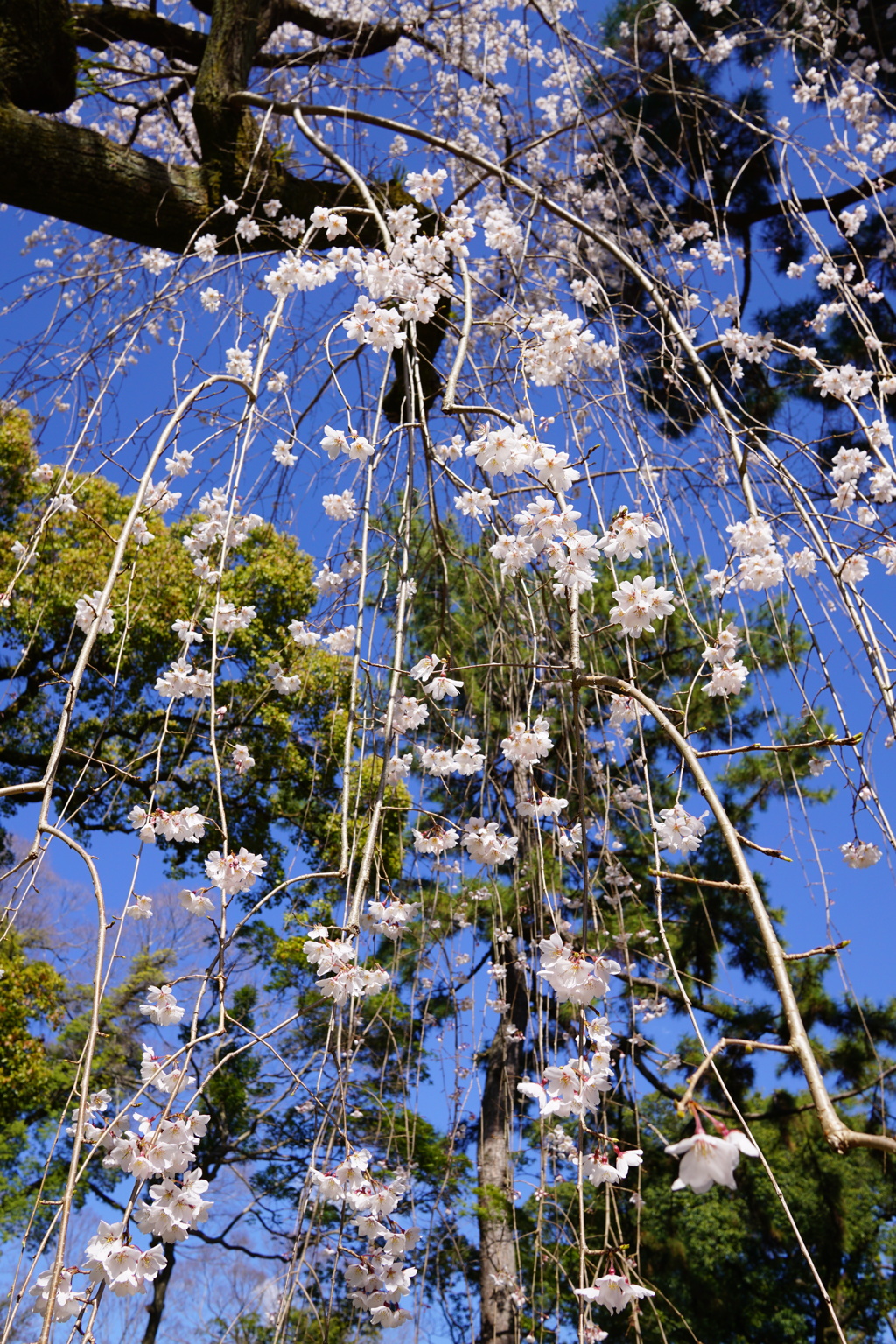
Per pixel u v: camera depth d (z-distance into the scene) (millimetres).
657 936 3820
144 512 2025
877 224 4082
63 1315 1118
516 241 2520
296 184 3240
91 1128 1135
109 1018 4613
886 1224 6555
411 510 2070
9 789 1257
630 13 4070
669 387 2875
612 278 3125
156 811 1652
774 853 1033
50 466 2574
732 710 4293
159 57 4020
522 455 1584
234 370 2293
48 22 3002
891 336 3928
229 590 5402
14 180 2932
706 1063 783
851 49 4117
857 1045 4969
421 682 1897
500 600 2137
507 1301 3242
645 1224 5617
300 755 5254
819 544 1935
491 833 1785
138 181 3041
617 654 2346
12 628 5270
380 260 2084
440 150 3352
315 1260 1530
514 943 2777
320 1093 1443
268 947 4867
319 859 3488
